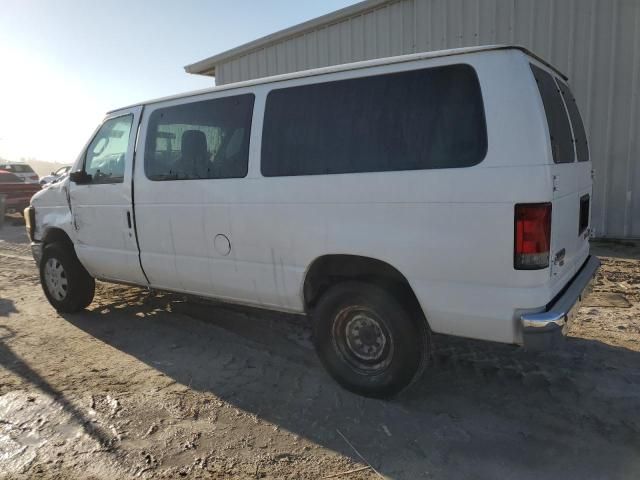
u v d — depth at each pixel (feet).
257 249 13.12
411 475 9.49
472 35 30.78
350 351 12.35
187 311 19.13
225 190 13.52
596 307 18.01
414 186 10.65
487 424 11.06
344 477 9.48
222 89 14.02
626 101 28.12
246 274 13.50
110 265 16.97
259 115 13.07
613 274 21.98
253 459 10.04
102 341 16.42
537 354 14.20
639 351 14.26
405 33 32.86
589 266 13.29
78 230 17.75
